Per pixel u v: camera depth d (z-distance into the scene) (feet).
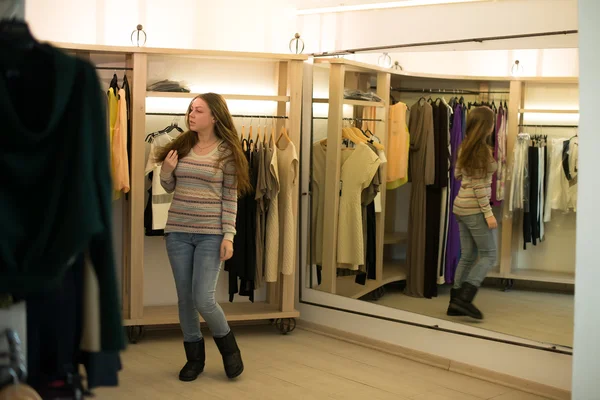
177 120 17.15
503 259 13.55
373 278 16.08
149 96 15.57
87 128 6.03
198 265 12.62
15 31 5.91
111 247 6.29
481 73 14.01
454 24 14.85
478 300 13.98
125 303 16.31
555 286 12.87
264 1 17.89
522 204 13.21
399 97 15.43
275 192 15.78
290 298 16.81
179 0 17.20
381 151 15.84
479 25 14.37
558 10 13.00
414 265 15.16
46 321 6.63
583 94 10.62
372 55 16.10
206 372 13.73
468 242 14.11
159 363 14.23
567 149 12.62
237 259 15.84
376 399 12.52
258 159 15.84
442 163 14.51
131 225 15.52
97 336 6.66
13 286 5.79
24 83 5.98
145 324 15.66
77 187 5.91
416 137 15.03
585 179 10.59
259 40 17.92
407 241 15.26
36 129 6.01
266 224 16.15
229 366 13.14
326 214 17.21
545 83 13.02
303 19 18.01
